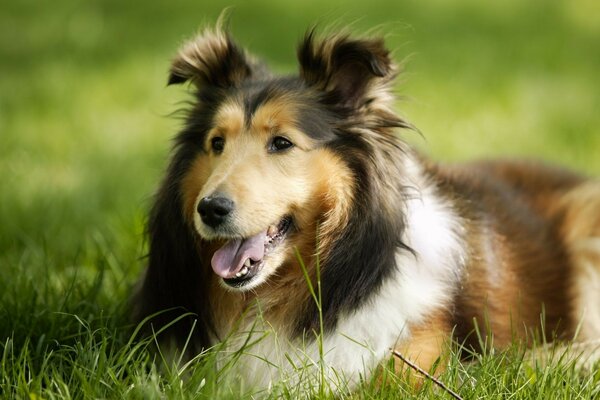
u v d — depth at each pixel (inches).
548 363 290.2
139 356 294.2
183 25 979.3
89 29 962.7
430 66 816.9
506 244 349.1
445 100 720.3
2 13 1018.7
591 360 327.0
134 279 382.6
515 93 741.3
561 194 390.9
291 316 302.7
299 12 1025.5
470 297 317.7
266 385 302.4
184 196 304.7
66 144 627.5
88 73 812.0
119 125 677.3
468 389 276.7
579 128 652.7
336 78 300.4
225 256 287.3
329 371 294.7
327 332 297.6
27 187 522.3
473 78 783.7
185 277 310.3
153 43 912.9
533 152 604.1
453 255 315.9
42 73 807.1
